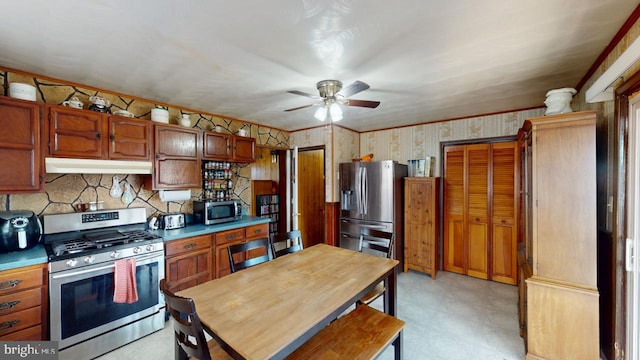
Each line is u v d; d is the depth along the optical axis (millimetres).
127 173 2602
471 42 1688
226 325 1260
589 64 1999
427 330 2449
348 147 4578
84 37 1626
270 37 1634
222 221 3318
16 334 1788
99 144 2361
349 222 4180
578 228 1809
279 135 4645
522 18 1434
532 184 1960
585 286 1790
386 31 1565
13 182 1942
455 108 3266
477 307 2877
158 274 2457
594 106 2131
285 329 1229
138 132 2617
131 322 2283
